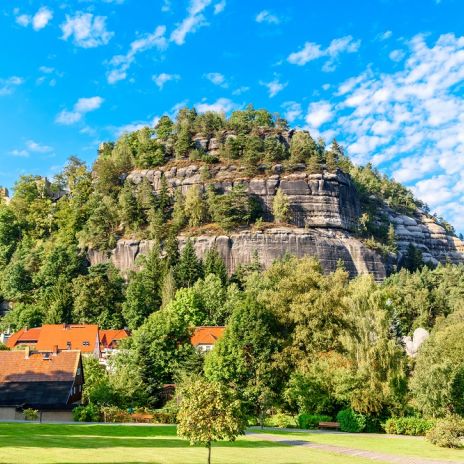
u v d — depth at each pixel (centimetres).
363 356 6300
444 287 14362
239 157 17350
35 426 4591
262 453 3759
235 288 12519
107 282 13388
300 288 7100
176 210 15738
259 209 15875
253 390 6206
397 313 11069
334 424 5744
